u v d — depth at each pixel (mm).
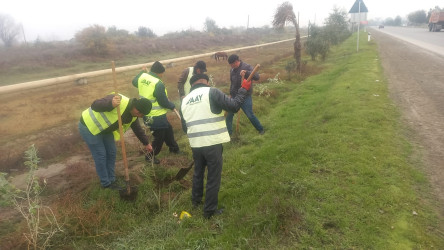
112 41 26797
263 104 8242
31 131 6961
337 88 8680
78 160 5375
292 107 7746
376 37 31422
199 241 3000
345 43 25312
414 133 5250
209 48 33844
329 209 3160
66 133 6766
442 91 7945
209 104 3244
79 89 11477
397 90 8273
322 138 5090
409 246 2629
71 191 4227
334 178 3771
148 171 4609
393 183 3598
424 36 32156
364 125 5523
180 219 3508
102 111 3611
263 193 3729
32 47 26375
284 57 19641
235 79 5668
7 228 3506
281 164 4422
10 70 17203
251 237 2916
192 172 4652
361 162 4109
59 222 3467
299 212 3137
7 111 8656
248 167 4621
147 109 3699
